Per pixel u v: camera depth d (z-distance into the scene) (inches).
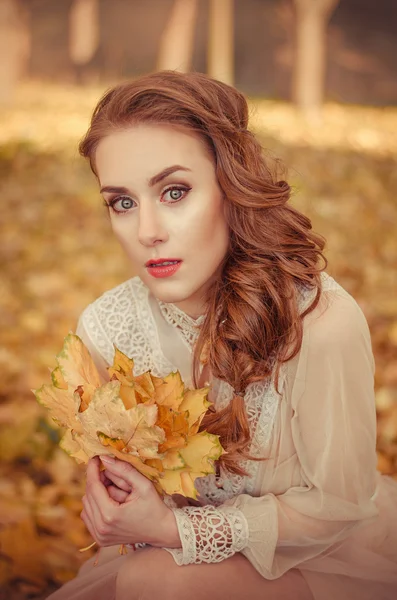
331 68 776.3
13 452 114.4
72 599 72.1
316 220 241.3
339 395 64.8
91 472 62.8
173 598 62.4
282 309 64.2
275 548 66.2
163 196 60.8
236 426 66.2
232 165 61.7
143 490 61.4
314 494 66.8
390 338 154.8
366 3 845.2
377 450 118.0
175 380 58.9
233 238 65.7
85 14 746.8
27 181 284.4
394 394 133.9
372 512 67.7
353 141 408.8
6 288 183.0
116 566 72.1
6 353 148.1
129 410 54.8
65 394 60.5
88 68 758.5
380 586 68.7
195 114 59.8
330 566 67.9
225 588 63.2
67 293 182.5
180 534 62.4
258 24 783.1
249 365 64.7
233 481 69.9
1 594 88.4
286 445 68.1
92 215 245.0
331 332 64.4
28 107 494.6
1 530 98.4
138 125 59.6
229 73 528.7
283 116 487.8
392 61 802.2
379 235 233.3
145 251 61.9
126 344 73.2
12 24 476.1
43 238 222.4
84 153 65.0
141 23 797.2
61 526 100.7
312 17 504.7
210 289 67.9
